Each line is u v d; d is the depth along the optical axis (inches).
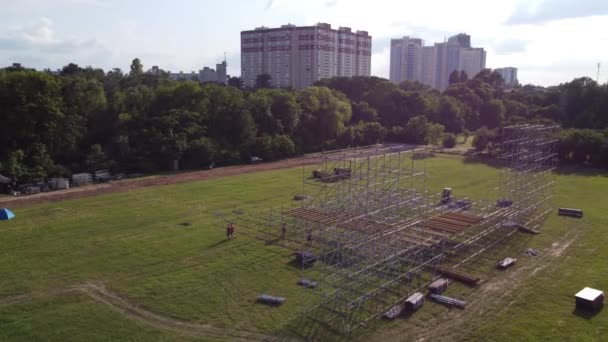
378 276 1535.4
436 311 1368.1
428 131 4847.4
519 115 5487.2
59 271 1605.6
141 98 4015.8
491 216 2095.2
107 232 2023.9
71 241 1902.1
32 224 2114.9
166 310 1344.7
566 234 2090.3
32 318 1289.4
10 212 2212.1
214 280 1550.2
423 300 1421.0
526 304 1416.1
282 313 1333.7
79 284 1509.6
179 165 3597.4
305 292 1462.8
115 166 3302.2
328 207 2239.2
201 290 1475.1
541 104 5536.4
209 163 3651.6
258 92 4758.9
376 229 1807.3
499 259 1791.3
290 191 2866.6
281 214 2306.8
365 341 1200.2
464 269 1689.2
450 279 1595.7
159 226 2122.3
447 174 3467.0
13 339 1180.5
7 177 2748.5
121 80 5246.1
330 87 6555.1
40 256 1736.0
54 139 3316.9
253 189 2915.8
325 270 1617.9
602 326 1283.2
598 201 2667.3
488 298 1457.9
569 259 1788.9
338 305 1357.0
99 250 1807.3
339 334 1229.7
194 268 1648.6
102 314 1318.9
